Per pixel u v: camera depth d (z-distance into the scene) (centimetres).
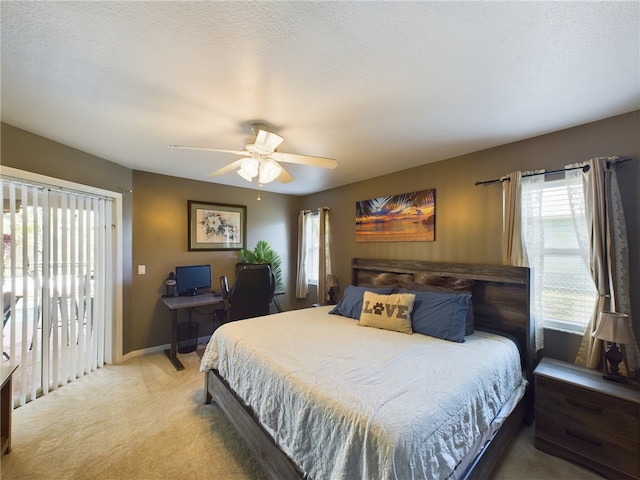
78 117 210
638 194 193
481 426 149
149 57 143
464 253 290
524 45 133
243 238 460
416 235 331
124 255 339
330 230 453
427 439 116
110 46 135
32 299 247
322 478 125
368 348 200
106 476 167
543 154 238
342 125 221
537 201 236
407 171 343
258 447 170
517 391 201
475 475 143
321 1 108
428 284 295
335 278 426
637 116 195
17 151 228
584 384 178
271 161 228
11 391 188
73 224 280
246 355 195
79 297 288
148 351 366
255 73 156
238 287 338
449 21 118
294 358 181
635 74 155
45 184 250
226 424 218
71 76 159
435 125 221
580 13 114
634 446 159
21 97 182
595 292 206
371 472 108
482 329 253
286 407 152
